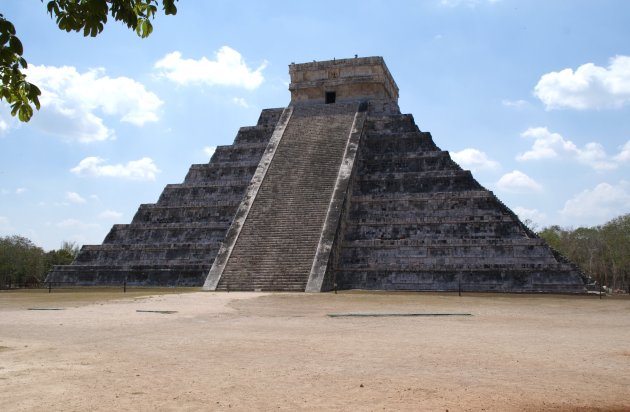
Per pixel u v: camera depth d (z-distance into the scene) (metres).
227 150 52.97
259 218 42.44
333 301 28.59
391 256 40.91
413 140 49.00
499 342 15.27
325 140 48.97
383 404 9.03
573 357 12.99
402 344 14.91
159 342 15.28
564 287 36.62
